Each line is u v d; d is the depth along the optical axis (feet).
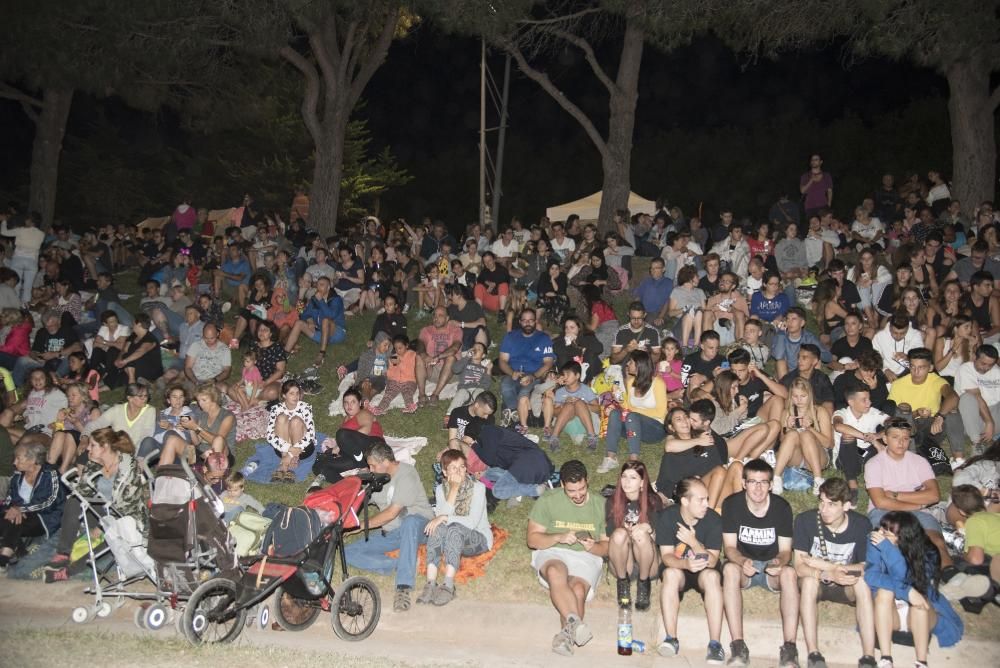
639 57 68.69
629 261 58.13
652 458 38.88
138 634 27.63
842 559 26.89
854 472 34.73
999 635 27.71
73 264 62.39
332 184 74.54
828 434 34.53
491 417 37.47
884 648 26.09
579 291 52.65
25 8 66.90
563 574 28.30
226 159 158.20
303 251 63.52
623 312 54.39
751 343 42.75
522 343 43.55
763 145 140.77
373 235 69.97
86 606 30.37
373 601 28.73
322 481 37.19
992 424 36.35
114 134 150.82
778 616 28.71
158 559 26.86
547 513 29.99
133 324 50.62
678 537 27.58
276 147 157.38
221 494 34.32
